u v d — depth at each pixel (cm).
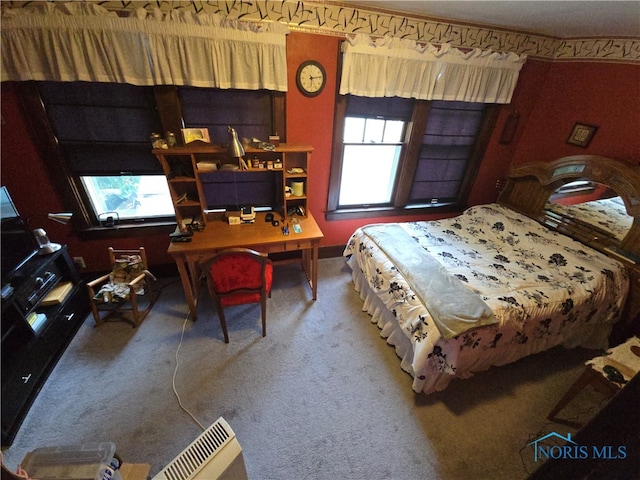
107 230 244
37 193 217
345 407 177
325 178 283
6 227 169
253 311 251
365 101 255
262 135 243
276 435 161
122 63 185
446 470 149
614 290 205
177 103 210
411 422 170
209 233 229
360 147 282
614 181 221
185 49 190
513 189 312
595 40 240
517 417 175
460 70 248
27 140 200
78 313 224
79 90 196
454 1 186
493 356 187
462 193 337
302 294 275
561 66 268
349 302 268
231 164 230
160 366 197
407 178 304
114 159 224
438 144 298
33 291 180
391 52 224
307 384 190
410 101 268
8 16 161
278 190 269
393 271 212
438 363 172
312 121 247
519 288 195
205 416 169
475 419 173
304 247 237
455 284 192
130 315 238
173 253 205
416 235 259
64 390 179
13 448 151
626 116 230
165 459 149
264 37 196
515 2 178
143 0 179
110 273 238
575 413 177
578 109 261
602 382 145
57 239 237
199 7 188
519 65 258
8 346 168
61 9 166
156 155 208
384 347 222
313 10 205
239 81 208
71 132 208
